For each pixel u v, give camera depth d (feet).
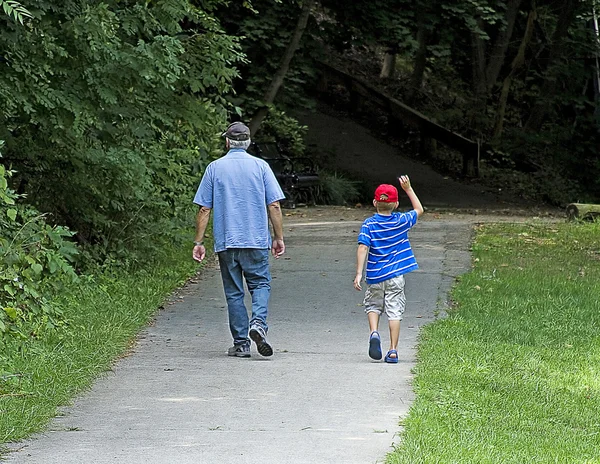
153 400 36.22
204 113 65.26
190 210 76.84
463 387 38.01
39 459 28.50
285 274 68.13
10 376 36.96
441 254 75.61
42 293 48.67
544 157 168.55
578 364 44.16
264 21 116.16
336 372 41.16
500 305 57.31
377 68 187.52
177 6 59.93
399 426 32.24
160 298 59.16
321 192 127.13
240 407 35.06
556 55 168.04
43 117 56.03
